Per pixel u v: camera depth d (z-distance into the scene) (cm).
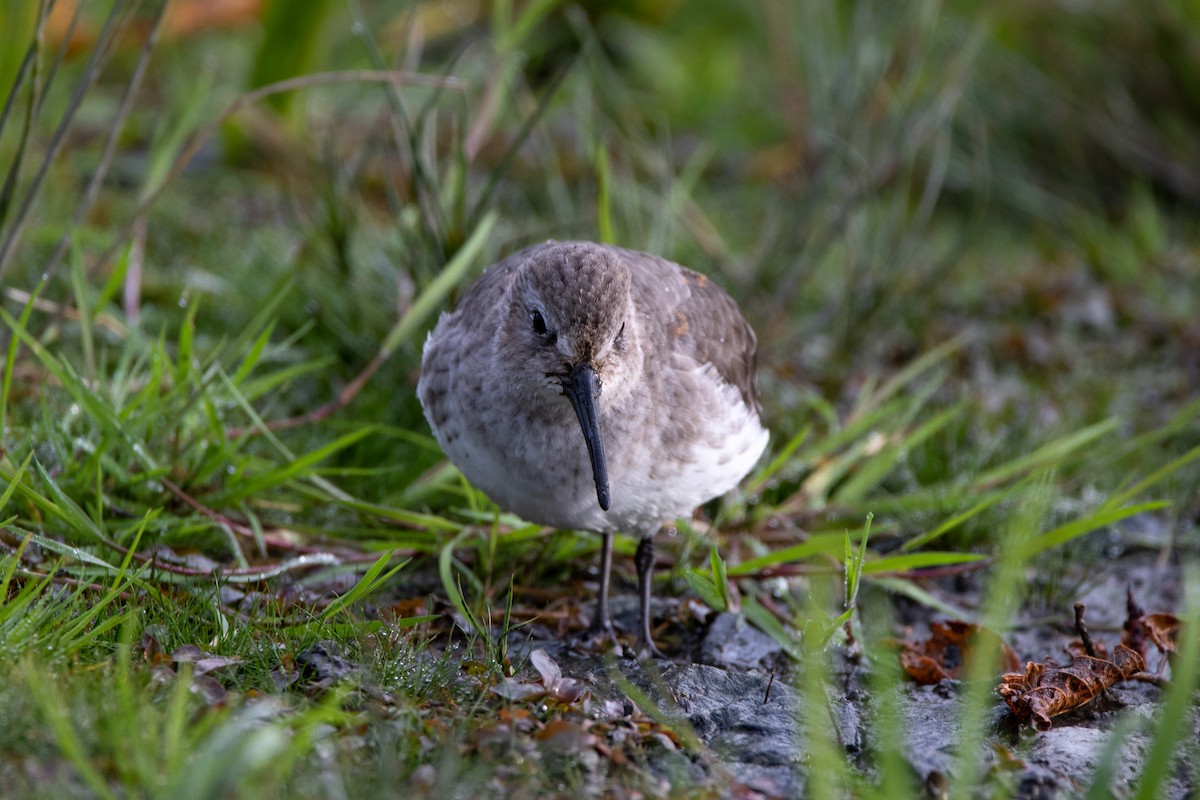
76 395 964
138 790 608
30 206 1023
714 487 927
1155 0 1984
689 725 787
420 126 1271
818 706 718
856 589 836
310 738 655
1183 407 1405
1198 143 2008
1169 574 1108
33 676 653
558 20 2112
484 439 884
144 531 937
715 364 936
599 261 861
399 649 804
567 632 944
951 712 835
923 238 1844
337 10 1922
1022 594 1020
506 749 693
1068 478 1227
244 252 1475
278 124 1761
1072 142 2016
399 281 1317
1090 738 782
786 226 1582
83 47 1723
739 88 2195
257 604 836
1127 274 1739
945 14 2012
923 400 1309
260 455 1105
